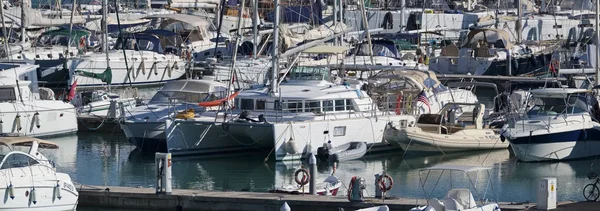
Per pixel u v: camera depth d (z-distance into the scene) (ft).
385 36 568.00
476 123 349.61
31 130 363.97
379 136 340.59
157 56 513.45
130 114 348.38
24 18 502.79
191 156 327.47
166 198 250.37
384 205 228.22
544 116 331.16
